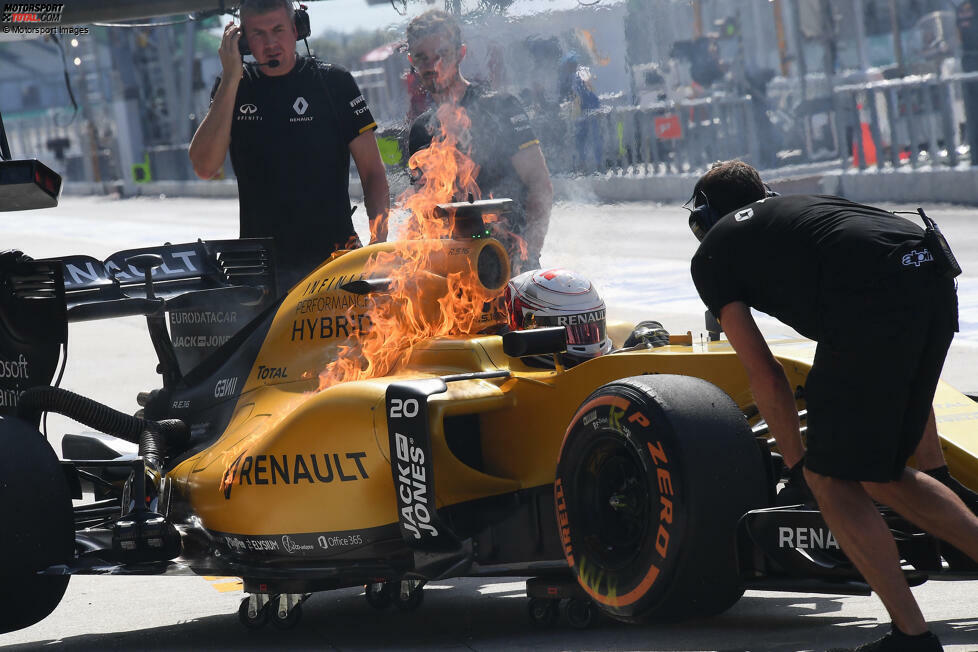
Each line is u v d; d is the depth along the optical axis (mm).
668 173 68500
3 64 172375
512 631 13930
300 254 20344
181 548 15438
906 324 10594
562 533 12711
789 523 11344
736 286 11336
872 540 10680
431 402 13344
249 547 14930
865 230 10773
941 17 61750
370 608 16172
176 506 15977
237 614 16391
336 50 92312
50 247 79312
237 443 15461
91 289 17922
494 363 14234
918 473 11117
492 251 15461
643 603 11781
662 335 14938
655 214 64312
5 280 17188
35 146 156875
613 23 65438
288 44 20016
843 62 68625
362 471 13875
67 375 38250
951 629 12078
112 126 137250
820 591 11812
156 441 16172
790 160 67688
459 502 13609
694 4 68312
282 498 14492
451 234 15367
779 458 13266
